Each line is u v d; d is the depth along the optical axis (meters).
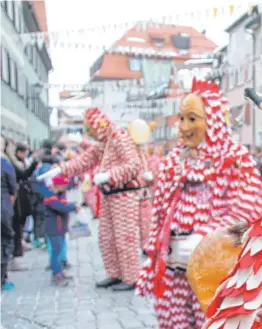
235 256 2.46
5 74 18.92
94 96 23.36
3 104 18.67
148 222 5.93
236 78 8.38
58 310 5.09
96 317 4.85
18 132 23.78
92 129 5.68
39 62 32.75
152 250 3.22
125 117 24.27
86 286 6.04
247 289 1.43
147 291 3.23
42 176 5.87
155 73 16.31
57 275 6.10
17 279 6.48
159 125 23.94
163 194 3.23
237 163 2.98
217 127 3.06
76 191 17.95
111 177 5.44
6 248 5.90
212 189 3.03
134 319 4.78
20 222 6.89
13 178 5.78
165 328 3.16
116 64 27.78
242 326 1.42
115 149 5.59
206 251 2.51
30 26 24.61
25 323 4.70
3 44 16.89
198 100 3.10
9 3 17.61
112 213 5.75
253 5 6.89
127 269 5.77
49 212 6.06
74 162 5.83
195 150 3.13
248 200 2.88
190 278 2.56
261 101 1.78
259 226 1.46
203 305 2.50
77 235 6.54
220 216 2.98
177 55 12.23
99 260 7.54
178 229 3.08
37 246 8.62
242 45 9.54
